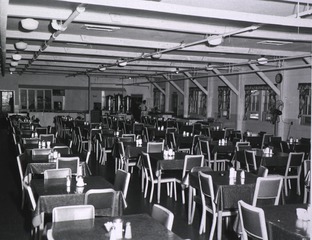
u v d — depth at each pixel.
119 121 16.81
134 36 8.65
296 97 12.45
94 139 11.88
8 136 16.28
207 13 4.47
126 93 23.06
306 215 3.32
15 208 6.28
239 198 4.72
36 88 21.48
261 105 14.27
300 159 7.21
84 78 21.98
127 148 8.32
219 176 5.27
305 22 4.85
